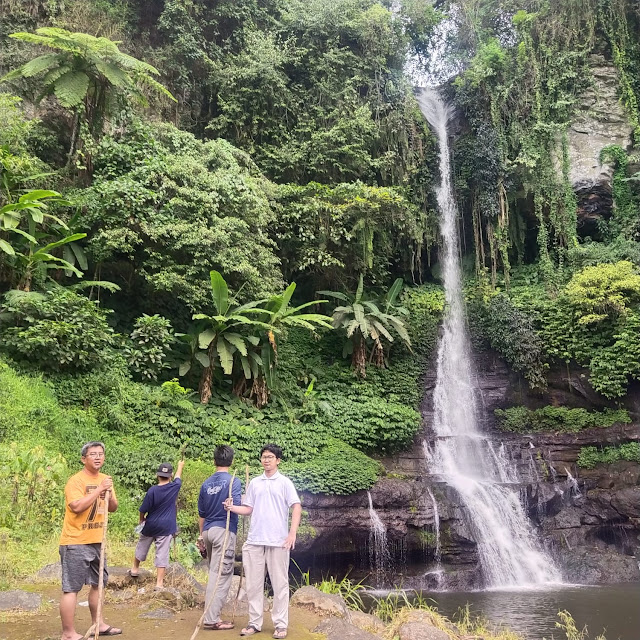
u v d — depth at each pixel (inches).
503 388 756.6
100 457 187.5
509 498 566.6
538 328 754.8
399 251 842.2
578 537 578.2
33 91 637.3
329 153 786.2
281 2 876.6
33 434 402.3
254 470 491.8
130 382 516.7
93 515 183.6
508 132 849.5
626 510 583.8
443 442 662.5
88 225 554.6
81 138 591.8
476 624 344.5
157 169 579.2
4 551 288.4
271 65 786.8
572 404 723.4
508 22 940.0
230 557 209.0
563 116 827.4
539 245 838.5
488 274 850.8
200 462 462.9
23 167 528.4
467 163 872.9
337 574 496.4
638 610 398.0
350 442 601.0
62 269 571.5
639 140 802.2
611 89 831.7
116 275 629.6
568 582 518.9
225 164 657.6
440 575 493.0
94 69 592.4
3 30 661.9
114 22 746.2
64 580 178.1
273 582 198.7
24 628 197.9
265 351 587.2
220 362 579.8
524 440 671.8
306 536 467.5
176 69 768.3
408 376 730.8
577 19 849.5
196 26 783.1
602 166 807.7
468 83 896.9
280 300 588.1
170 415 507.5
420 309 800.9
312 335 737.6
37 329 461.4
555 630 343.3
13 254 463.2
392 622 250.1
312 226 708.0
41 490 343.9
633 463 631.2
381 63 868.0
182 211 573.3
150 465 437.4
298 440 558.6
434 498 532.4
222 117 773.9
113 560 310.0
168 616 220.5
